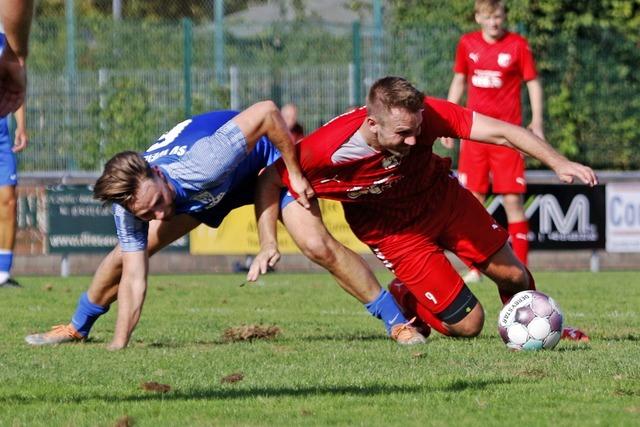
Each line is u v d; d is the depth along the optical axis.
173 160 15.76
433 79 43.75
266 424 11.27
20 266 41.56
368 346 17.86
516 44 30.41
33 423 11.42
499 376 14.29
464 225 18.05
